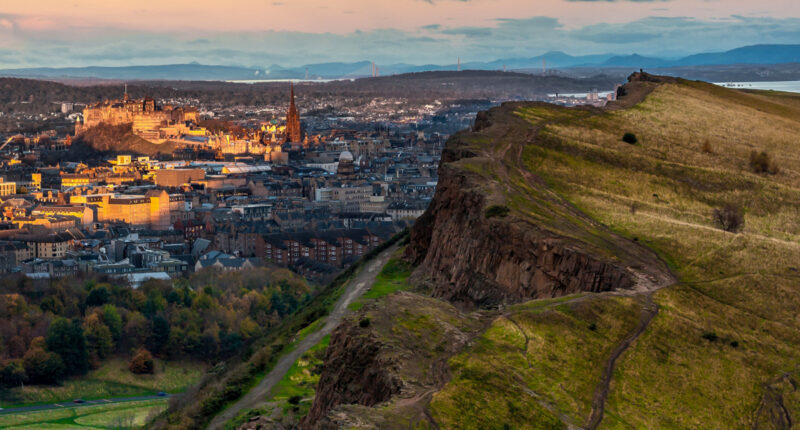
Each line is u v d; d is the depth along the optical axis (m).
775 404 116.81
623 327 130.75
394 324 124.38
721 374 121.88
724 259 165.25
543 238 172.25
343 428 98.88
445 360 116.06
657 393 116.25
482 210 193.62
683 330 131.25
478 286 180.50
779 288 149.00
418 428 99.94
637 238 178.12
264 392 189.00
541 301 137.75
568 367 118.31
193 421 188.62
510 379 112.12
